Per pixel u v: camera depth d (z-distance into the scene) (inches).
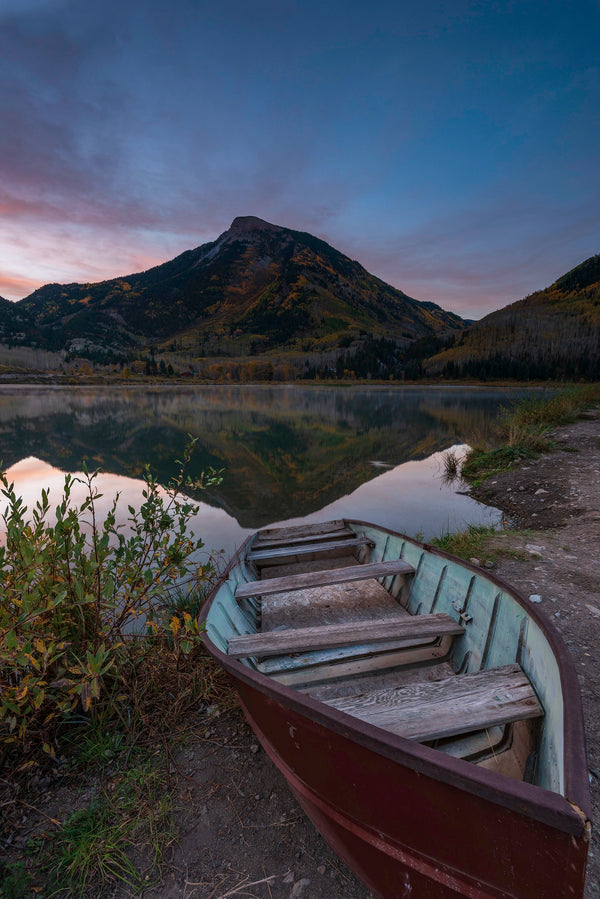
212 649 90.9
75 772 99.1
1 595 96.2
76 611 115.5
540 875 48.1
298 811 90.9
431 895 61.7
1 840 83.8
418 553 151.8
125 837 85.0
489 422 916.0
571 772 48.9
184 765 102.2
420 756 51.5
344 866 80.0
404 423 930.1
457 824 52.9
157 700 120.3
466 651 110.0
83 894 75.7
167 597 173.8
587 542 231.3
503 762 79.4
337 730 60.0
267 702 74.6
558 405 666.2
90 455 552.7
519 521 293.7
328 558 204.5
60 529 117.1
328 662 116.0
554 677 71.9
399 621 114.7
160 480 408.5
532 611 88.5
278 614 149.8
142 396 2249.0
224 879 77.9
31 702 97.6
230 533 270.7
